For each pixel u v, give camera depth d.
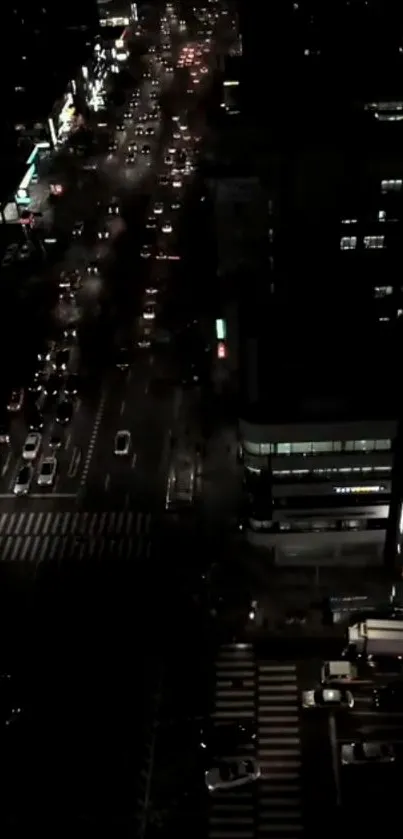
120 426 110.81
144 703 74.88
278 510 79.06
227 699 75.12
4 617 83.94
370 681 76.00
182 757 70.56
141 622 82.38
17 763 70.38
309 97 109.19
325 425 71.50
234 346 107.12
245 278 99.31
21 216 163.50
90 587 86.75
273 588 84.69
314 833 64.50
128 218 171.25
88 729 72.81
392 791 66.94
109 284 146.88
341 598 81.19
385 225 97.19
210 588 85.00
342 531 81.12
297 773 69.06
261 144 97.06
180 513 95.25
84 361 125.50
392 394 74.31
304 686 75.88
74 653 79.62
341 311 88.31
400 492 75.31
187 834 65.06
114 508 97.19
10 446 109.12
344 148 93.38
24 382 121.50
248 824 65.56
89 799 67.50
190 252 155.12
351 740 71.50
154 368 122.69
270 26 146.12
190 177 186.25
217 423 109.44
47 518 96.75
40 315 138.50
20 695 75.94
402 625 76.62
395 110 104.94
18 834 65.12
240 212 98.00
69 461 105.38
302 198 96.62
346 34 139.12
